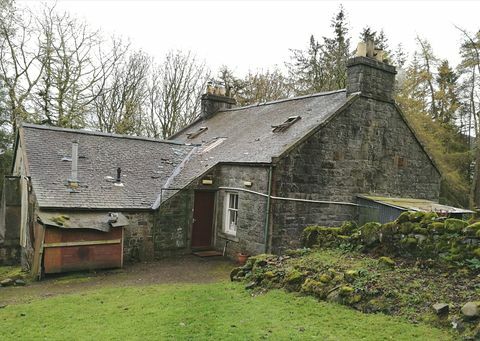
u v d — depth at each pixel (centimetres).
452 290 589
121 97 2947
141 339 550
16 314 719
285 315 611
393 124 1552
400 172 1580
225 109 2277
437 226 714
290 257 892
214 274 1151
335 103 1470
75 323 650
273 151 1298
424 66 3128
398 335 504
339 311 610
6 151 2328
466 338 473
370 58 1465
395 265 723
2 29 2259
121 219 1230
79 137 1584
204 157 1622
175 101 3095
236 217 1419
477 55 2667
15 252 1409
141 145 1697
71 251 1155
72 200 1214
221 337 538
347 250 864
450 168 2809
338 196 1388
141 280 1080
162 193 1416
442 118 3148
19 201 1427
